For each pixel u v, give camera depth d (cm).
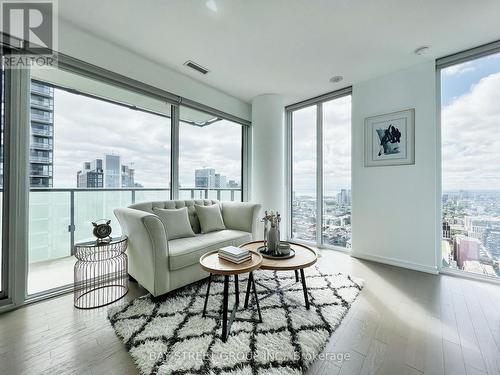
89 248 203
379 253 288
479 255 236
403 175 273
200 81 312
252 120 373
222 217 307
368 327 151
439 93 258
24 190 181
